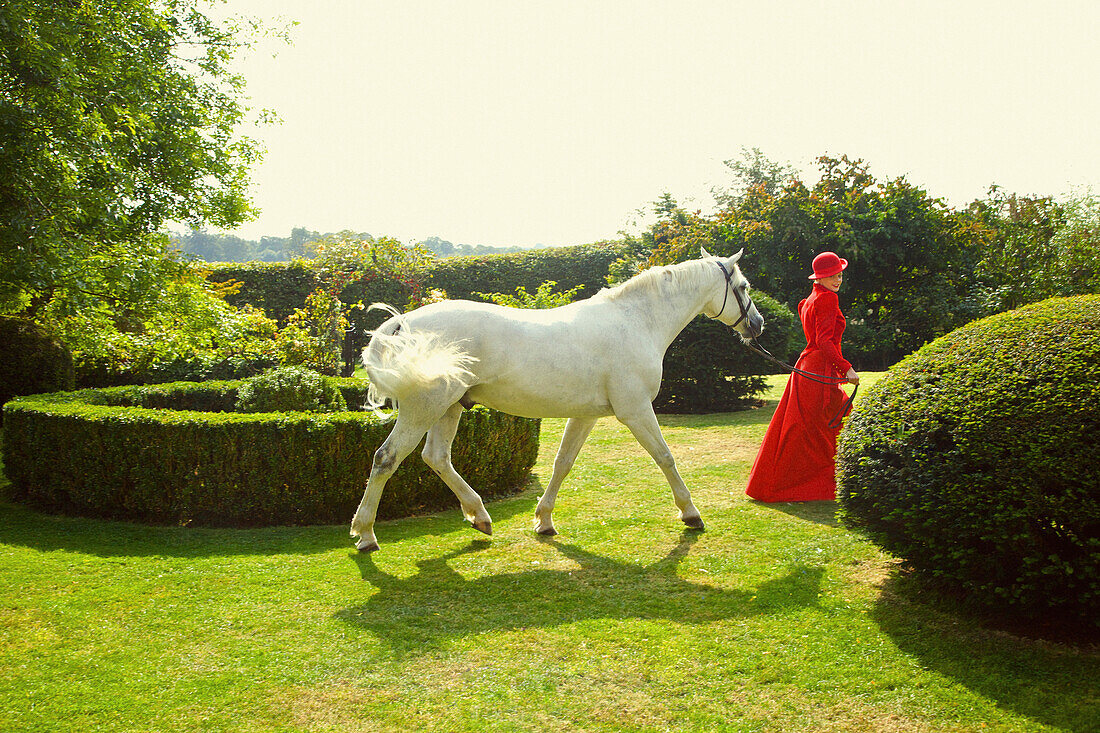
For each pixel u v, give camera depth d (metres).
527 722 2.59
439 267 20.47
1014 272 15.65
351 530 4.52
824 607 3.57
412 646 3.18
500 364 4.32
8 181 7.09
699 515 4.95
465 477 5.82
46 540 4.80
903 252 15.08
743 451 7.70
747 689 2.80
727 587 3.88
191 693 2.78
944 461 3.22
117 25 8.97
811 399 5.30
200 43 11.40
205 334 9.60
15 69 7.58
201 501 5.21
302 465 5.23
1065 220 16.89
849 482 3.68
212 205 10.72
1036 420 2.97
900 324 15.17
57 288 7.95
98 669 2.97
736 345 10.89
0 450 7.68
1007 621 3.30
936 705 2.66
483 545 4.71
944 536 3.27
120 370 10.42
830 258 5.23
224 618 3.49
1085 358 3.03
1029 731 2.48
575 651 3.13
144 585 3.93
